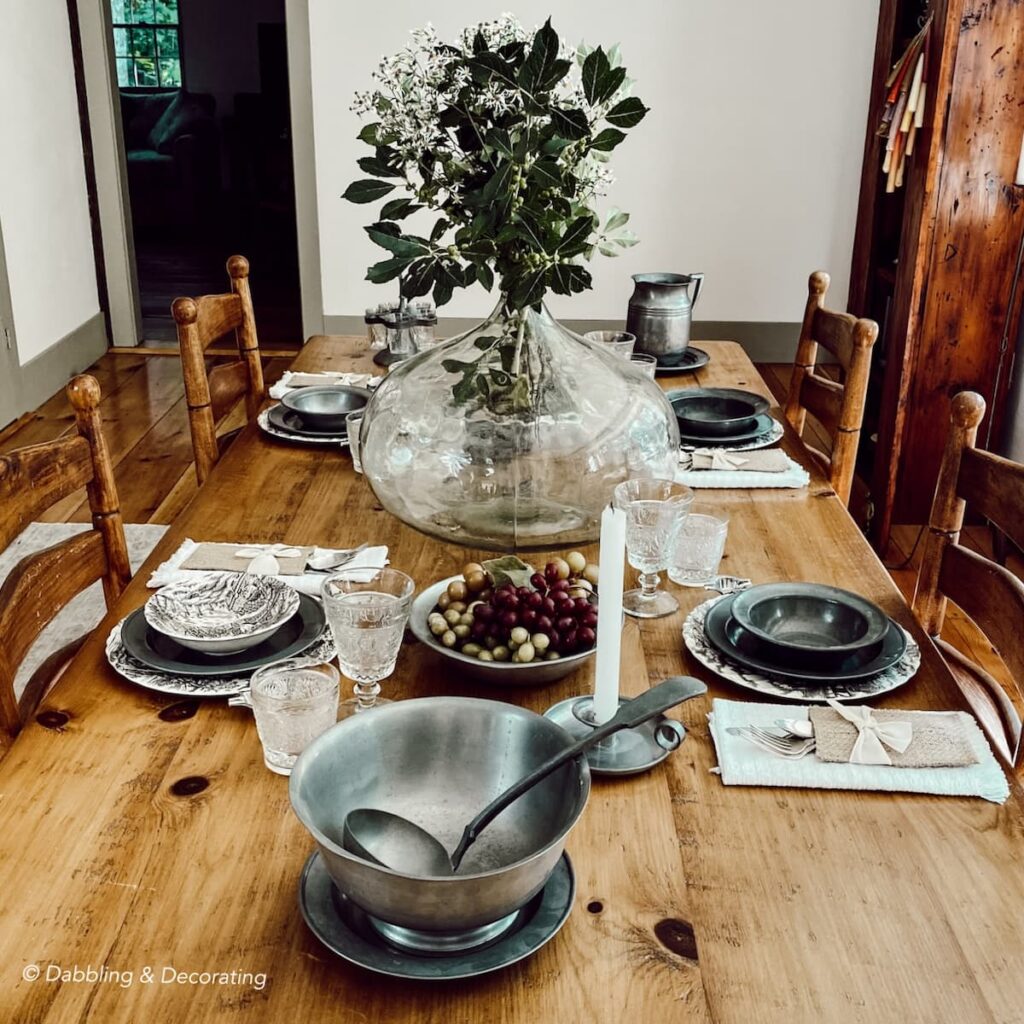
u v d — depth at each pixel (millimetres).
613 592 1127
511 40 1538
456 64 1443
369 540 1708
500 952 902
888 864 1034
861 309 4621
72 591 1616
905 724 1194
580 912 971
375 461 1639
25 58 4598
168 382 5113
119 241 5438
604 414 1593
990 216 3273
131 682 1310
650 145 5039
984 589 1533
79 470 1642
